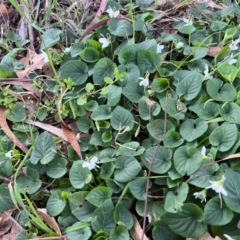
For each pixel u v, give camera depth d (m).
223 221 0.27
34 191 0.31
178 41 0.38
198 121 0.31
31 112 0.37
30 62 0.40
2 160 0.33
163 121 0.32
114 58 0.38
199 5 0.42
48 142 0.33
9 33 0.41
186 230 0.27
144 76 0.36
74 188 0.32
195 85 0.33
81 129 0.34
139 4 0.43
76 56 0.38
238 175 0.27
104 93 0.34
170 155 0.30
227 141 0.29
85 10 0.43
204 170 0.29
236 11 0.41
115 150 0.32
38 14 0.44
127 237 0.28
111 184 0.30
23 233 0.29
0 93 0.37
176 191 0.29
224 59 0.36
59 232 0.29
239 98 0.32
